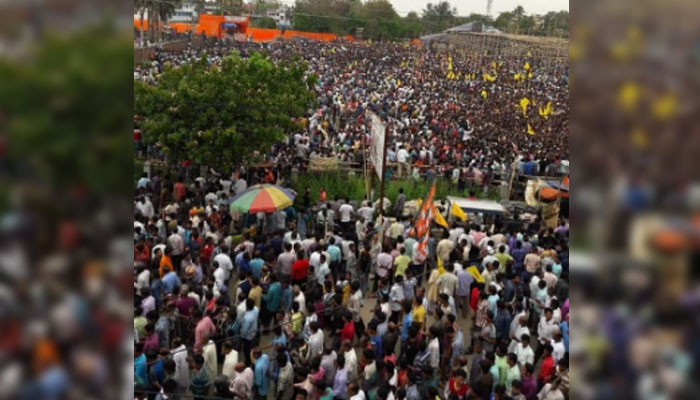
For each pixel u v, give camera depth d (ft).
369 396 30.60
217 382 29.19
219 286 38.14
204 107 62.34
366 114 108.88
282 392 30.83
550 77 185.78
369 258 46.78
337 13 322.75
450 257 46.26
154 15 156.04
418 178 76.23
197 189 59.93
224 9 299.17
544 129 108.58
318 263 42.22
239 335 34.47
